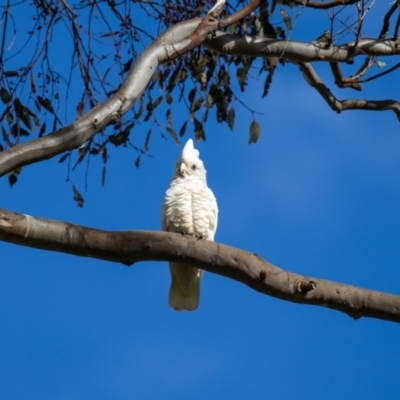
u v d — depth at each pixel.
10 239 11.46
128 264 12.23
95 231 11.89
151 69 13.69
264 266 12.23
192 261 12.30
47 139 11.66
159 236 12.16
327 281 12.37
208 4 17.11
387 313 12.28
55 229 11.62
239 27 17.34
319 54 16.30
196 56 17.66
